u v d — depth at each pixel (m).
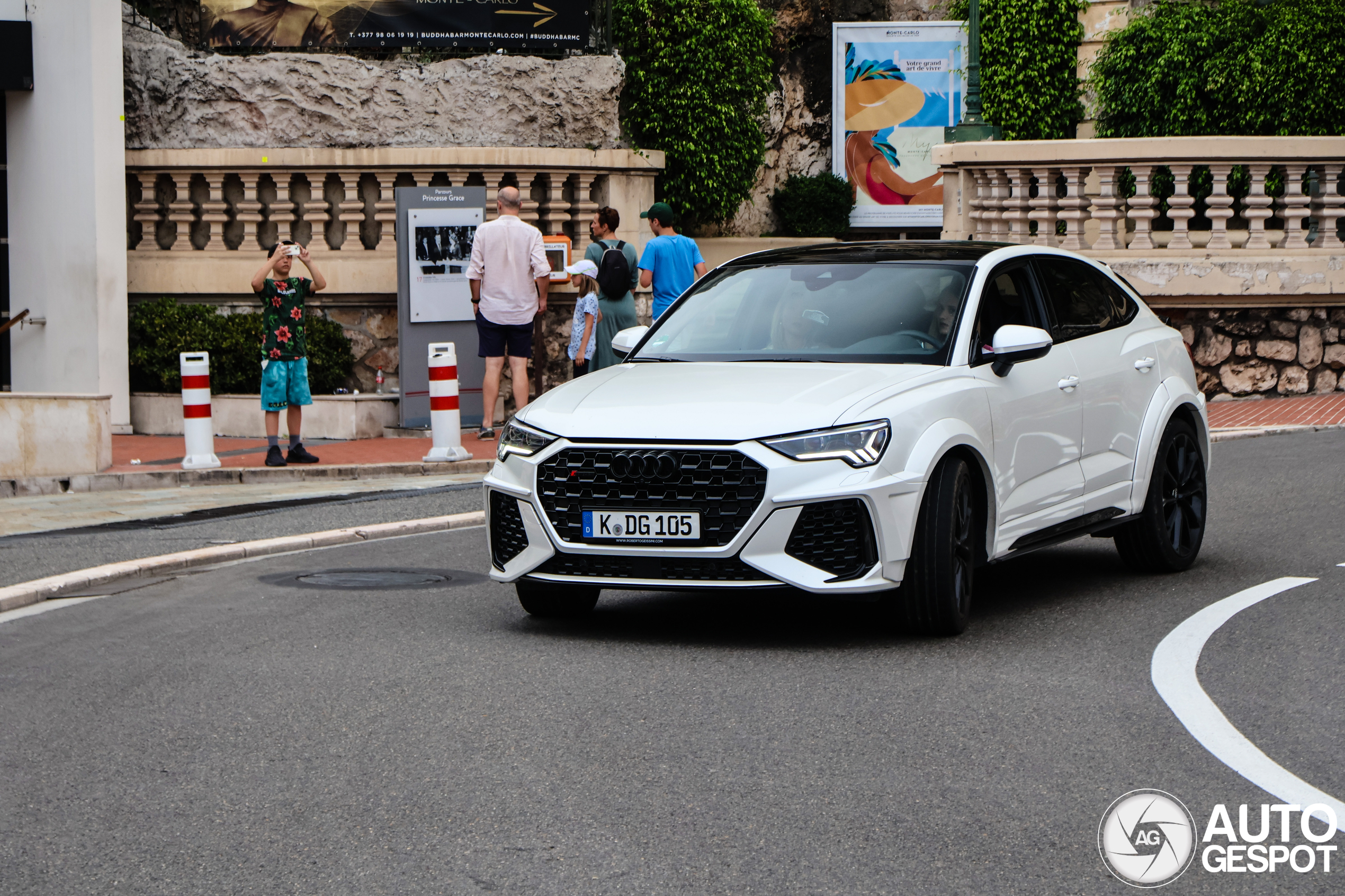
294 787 4.90
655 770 5.01
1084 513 7.86
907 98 26.64
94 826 4.57
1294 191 17.11
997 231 17.62
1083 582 8.27
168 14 18.91
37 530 10.56
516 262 15.19
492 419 15.62
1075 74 25.94
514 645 6.90
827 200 26.58
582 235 18.16
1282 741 5.22
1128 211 17.30
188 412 13.45
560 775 4.97
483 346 15.38
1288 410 16.12
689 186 23.02
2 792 4.91
